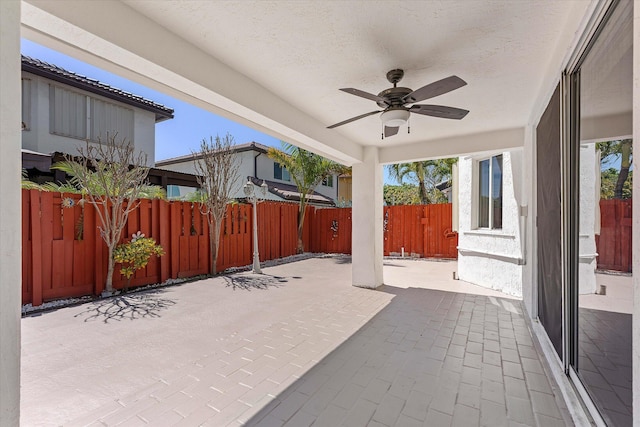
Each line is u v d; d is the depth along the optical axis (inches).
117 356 123.3
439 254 411.2
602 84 76.0
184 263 275.4
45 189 203.6
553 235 119.6
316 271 319.3
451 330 154.7
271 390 101.2
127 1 88.7
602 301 77.2
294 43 107.6
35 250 185.0
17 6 50.3
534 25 96.0
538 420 86.8
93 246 212.2
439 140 225.3
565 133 100.7
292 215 438.6
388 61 118.9
